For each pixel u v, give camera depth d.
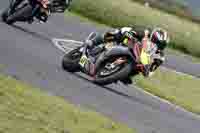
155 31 41.09
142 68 40.56
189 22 111.19
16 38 51.31
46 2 55.09
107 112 36.16
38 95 30.73
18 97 28.70
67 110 30.02
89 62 42.09
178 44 92.81
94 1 94.31
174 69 69.81
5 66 38.66
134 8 104.31
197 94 57.66
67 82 40.31
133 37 40.44
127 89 48.00
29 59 44.12
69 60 43.22
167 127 39.06
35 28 61.59
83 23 80.00
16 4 55.72
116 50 40.50
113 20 90.31
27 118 26.08
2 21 57.03
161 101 49.19
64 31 67.75
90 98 38.25
